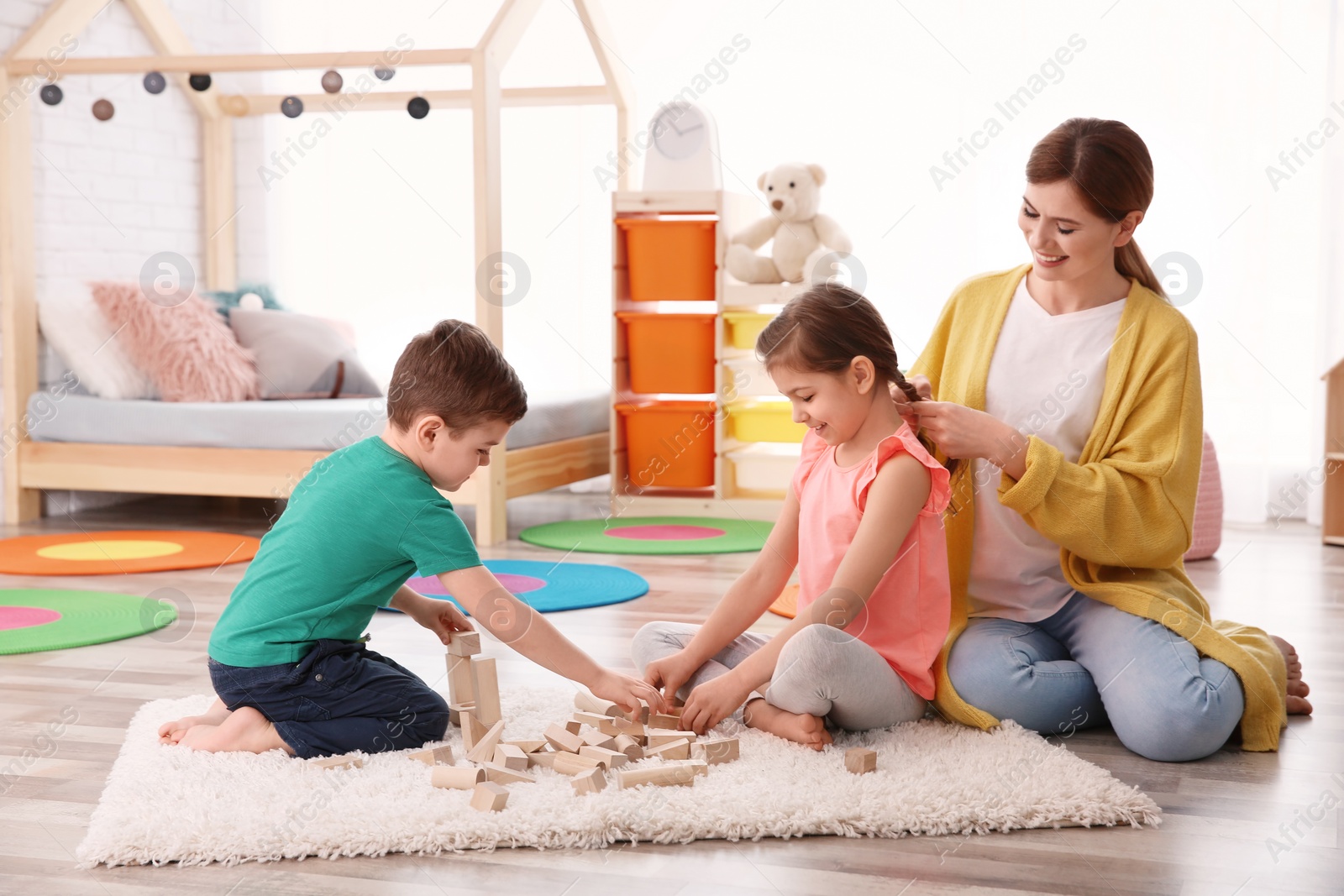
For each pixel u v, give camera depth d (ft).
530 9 10.05
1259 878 3.45
